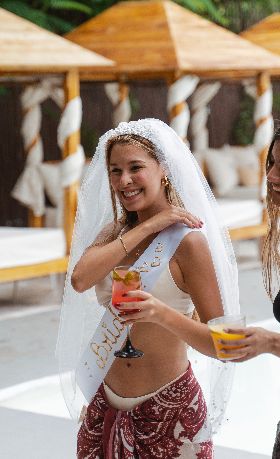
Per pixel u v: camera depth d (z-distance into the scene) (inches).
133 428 157.5
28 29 463.2
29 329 412.2
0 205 641.0
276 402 311.7
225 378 163.2
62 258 460.1
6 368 348.2
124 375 158.1
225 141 707.4
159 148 159.3
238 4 781.3
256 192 636.7
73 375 172.9
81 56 463.8
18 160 641.0
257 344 132.0
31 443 267.3
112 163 160.4
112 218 173.3
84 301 170.9
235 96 709.3
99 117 665.0
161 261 155.2
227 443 269.7
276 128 143.1
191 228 156.3
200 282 154.7
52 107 652.1
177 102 520.1
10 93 643.5
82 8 714.2
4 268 439.8
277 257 152.4
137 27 546.3
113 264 158.4
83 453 163.9
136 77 539.5
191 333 146.9
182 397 157.2
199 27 548.4
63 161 464.1
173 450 157.2
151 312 146.0
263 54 554.3
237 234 544.7
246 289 496.7
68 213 462.9
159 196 161.9
